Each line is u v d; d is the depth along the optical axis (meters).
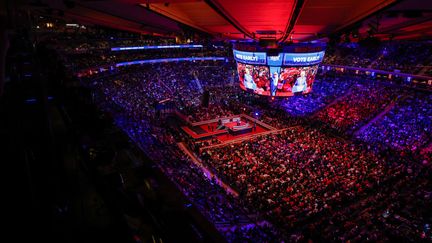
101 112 6.98
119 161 5.21
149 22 17.88
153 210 4.03
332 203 19.62
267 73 27.31
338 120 39.38
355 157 26.86
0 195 3.00
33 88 7.07
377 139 32.44
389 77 46.22
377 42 14.09
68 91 8.22
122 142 5.80
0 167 3.34
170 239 3.65
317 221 17.80
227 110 46.69
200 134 37.84
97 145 4.76
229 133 38.84
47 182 3.88
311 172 23.77
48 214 3.08
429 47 44.53
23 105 5.94
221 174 23.64
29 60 10.45
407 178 22.92
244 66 29.38
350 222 17.58
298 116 43.09
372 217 18.41
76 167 4.77
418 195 20.56
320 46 26.78
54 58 12.98
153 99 44.22
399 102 38.78
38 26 37.62
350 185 21.64
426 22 13.51
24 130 4.90
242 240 13.83
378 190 21.38
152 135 25.77
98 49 48.41
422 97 38.16
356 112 40.22
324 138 32.66
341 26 16.64
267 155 27.34
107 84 44.50
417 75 40.75
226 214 16.05
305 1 10.66
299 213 18.31
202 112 44.59
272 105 48.50
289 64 26.30
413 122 33.66
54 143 4.88
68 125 6.08
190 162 23.53
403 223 17.72
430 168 24.73
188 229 3.97
